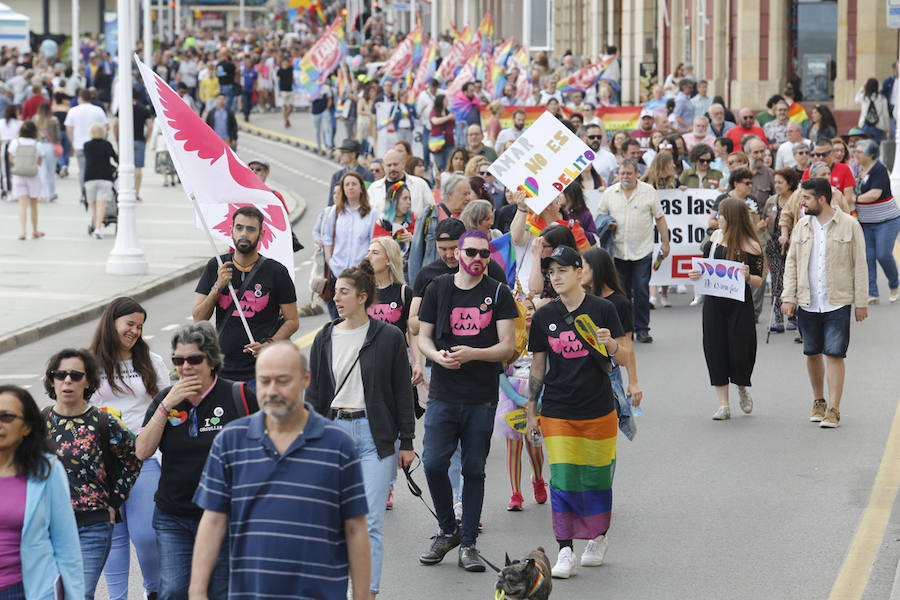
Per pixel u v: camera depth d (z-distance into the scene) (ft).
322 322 87.10
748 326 60.03
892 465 52.49
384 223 67.72
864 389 65.31
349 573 30.27
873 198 85.15
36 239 125.59
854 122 161.58
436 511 43.16
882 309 84.99
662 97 144.46
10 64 268.00
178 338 34.30
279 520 27.32
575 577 41.32
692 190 88.99
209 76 241.76
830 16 172.65
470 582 41.16
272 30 474.90
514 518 47.75
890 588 39.37
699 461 53.93
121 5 105.60
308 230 135.95
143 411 38.96
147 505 37.01
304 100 275.80
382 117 164.04
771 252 80.33
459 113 144.66
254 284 45.52
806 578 40.57
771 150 104.73
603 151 96.32
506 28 345.51
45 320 87.15
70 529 31.37
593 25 263.29
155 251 119.24
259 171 80.53
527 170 55.98
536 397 42.50
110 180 125.90
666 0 215.51
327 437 27.68
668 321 85.30
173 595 34.76
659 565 42.19
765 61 173.99
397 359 39.42
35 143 124.47
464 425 42.24
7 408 30.25
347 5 476.13
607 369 41.50
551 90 172.35
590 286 46.75
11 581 30.60
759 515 46.93
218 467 27.84
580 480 41.63
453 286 42.32
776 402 63.57
